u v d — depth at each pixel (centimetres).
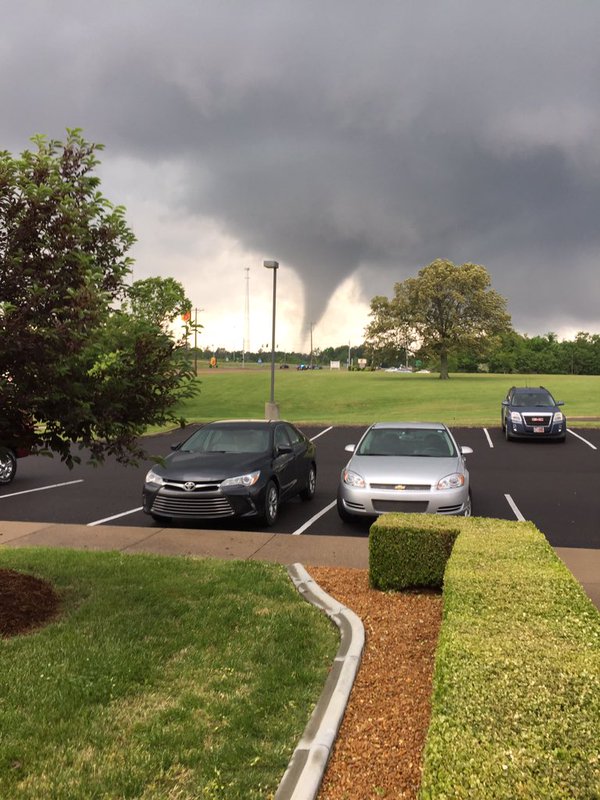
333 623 535
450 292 6925
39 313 476
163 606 564
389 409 4191
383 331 7406
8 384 465
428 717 378
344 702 391
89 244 531
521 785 211
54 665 434
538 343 14700
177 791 306
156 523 988
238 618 535
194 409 4253
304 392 5288
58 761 327
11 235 488
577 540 882
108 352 491
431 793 216
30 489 1310
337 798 305
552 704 260
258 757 332
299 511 1091
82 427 513
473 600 401
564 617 370
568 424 2689
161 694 402
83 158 528
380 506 888
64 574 660
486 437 2333
